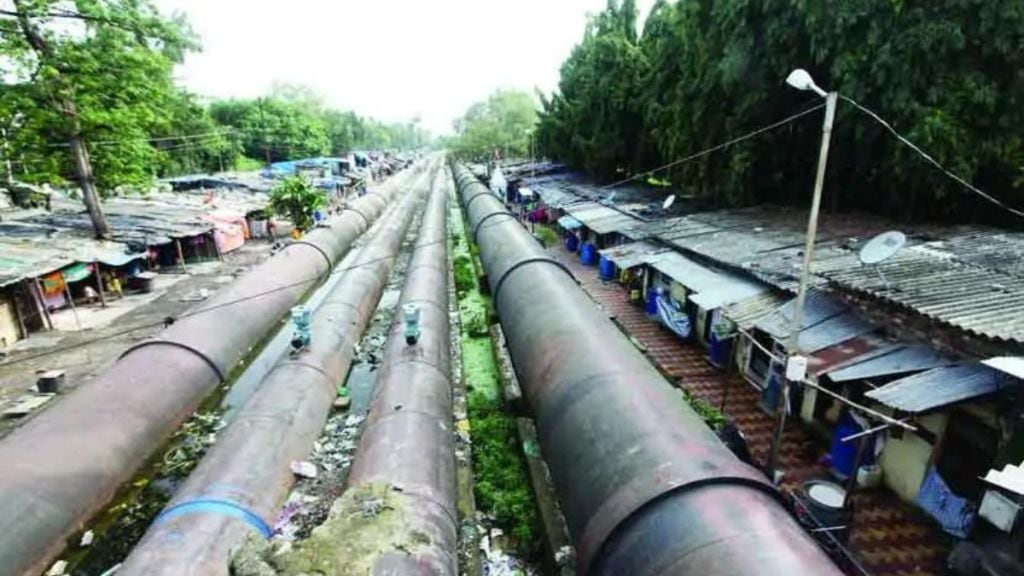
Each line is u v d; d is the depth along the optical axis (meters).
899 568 7.60
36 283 17.48
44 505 8.60
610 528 5.72
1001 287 8.97
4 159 21.91
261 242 32.84
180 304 20.73
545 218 35.41
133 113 23.11
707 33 17.52
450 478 9.09
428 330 14.17
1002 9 11.27
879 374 8.20
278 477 9.67
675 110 20.78
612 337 9.65
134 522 9.84
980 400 7.43
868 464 9.41
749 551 4.77
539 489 9.70
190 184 41.34
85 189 22.36
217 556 7.60
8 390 13.62
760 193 19.78
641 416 6.94
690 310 15.69
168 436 11.80
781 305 11.27
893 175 13.98
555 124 40.62
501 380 14.16
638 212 22.98
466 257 28.11
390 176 73.56
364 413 13.14
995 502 7.07
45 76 20.28
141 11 22.75
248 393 14.49
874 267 10.83
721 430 9.82
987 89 11.82
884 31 12.49
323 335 14.57
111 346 16.50
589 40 38.19
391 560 5.37
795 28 14.23
